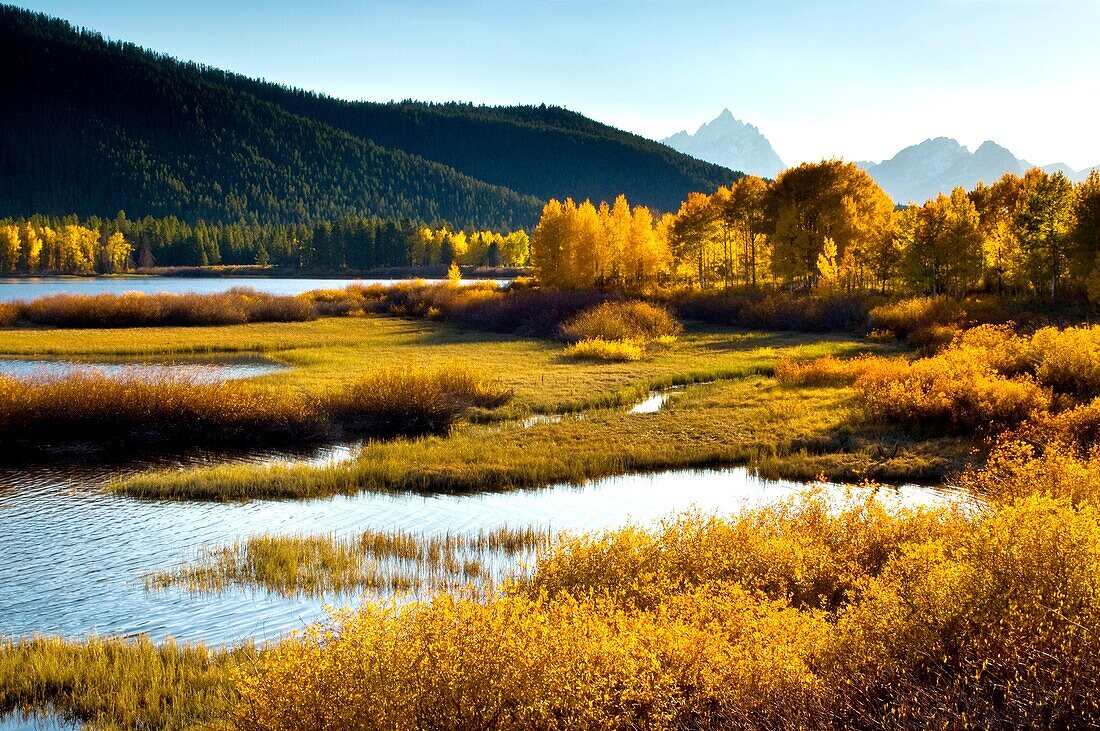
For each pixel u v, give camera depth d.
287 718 5.14
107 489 17.17
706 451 19.77
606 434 21.75
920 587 6.11
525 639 5.36
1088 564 5.81
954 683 4.99
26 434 21.12
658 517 14.86
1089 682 4.79
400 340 47.53
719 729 5.29
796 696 5.30
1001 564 6.11
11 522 14.74
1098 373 21.59
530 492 17.02
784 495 16.25
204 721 7.27
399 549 13.01
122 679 8.20
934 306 42.97
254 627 10.02
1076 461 11.36
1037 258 47.66
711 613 6.61
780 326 49.88
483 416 24.80
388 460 19.12
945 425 20.70
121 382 23.44
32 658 8.70
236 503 16.22
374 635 5.41
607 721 5.09
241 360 38.62
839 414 22.81
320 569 12.05
